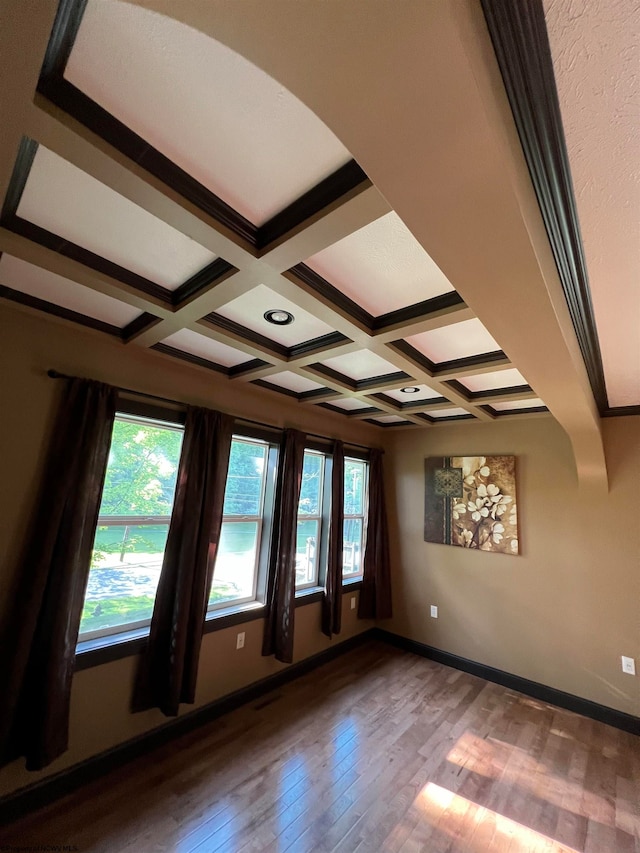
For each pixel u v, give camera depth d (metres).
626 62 0.75
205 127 1.00
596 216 1.17
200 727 2.64
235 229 1.31
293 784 2.16
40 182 1.19
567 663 3.22
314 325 2.08
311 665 3.58
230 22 0.56
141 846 1.74
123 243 1.48
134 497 2.53
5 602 1.87
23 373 2.00
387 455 4.66
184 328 2.04
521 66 0.74
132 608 2.48
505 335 1.44
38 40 0.57
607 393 2.84
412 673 3.61
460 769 2.35
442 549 4.06
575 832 1.93
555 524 3.43
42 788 1.93
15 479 1.94
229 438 2.87
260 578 3.27
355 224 1.21
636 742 2.72
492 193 0.83
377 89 0.64
